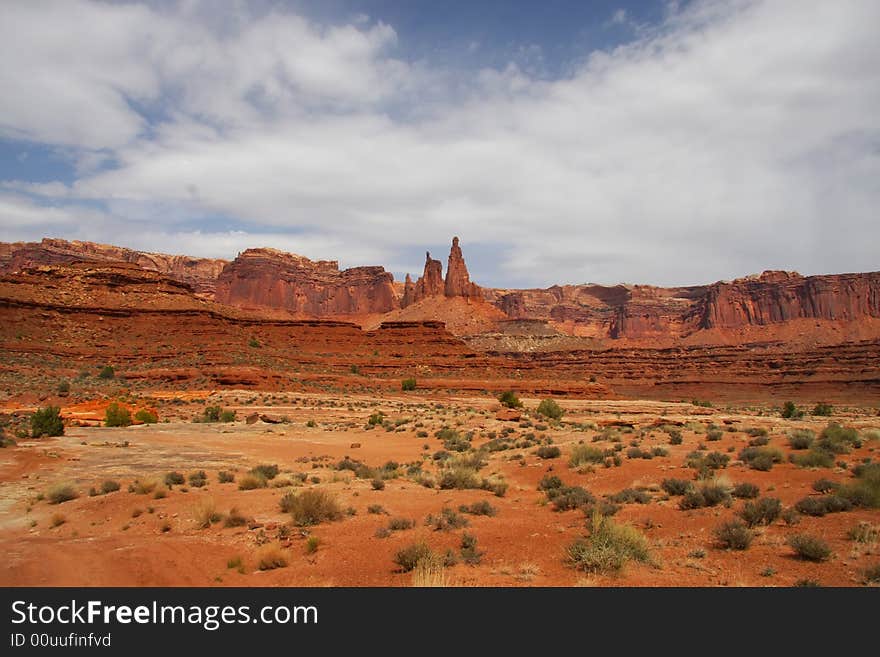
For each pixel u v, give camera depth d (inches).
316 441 1621.6
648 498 668.7
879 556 417.7
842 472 751.1
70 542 532.1
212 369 3715.6
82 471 1002.1
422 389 4626.0
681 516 580.4
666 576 402.0
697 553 446.9
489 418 2353.6
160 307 4635.8
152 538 544.4
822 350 6884.8
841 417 2539.4
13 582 418.3
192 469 1034.1
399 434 1833.2
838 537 471.5
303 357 4749.0
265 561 451.2
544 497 717.9
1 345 3555.6
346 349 5413.4
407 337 5826.8
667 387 7258.9
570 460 984.9
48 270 4655.5
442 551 475.2
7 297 3991.1
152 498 732.7
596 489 777.6
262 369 3919.8
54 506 722.8
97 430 1835.6
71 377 3358.8
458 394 4579.2
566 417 2502.5
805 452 919.0
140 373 3602.4
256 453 1310.3
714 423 1968.5
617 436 1318.9
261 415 2292.1
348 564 451.5
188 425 2082.9
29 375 3196.4
